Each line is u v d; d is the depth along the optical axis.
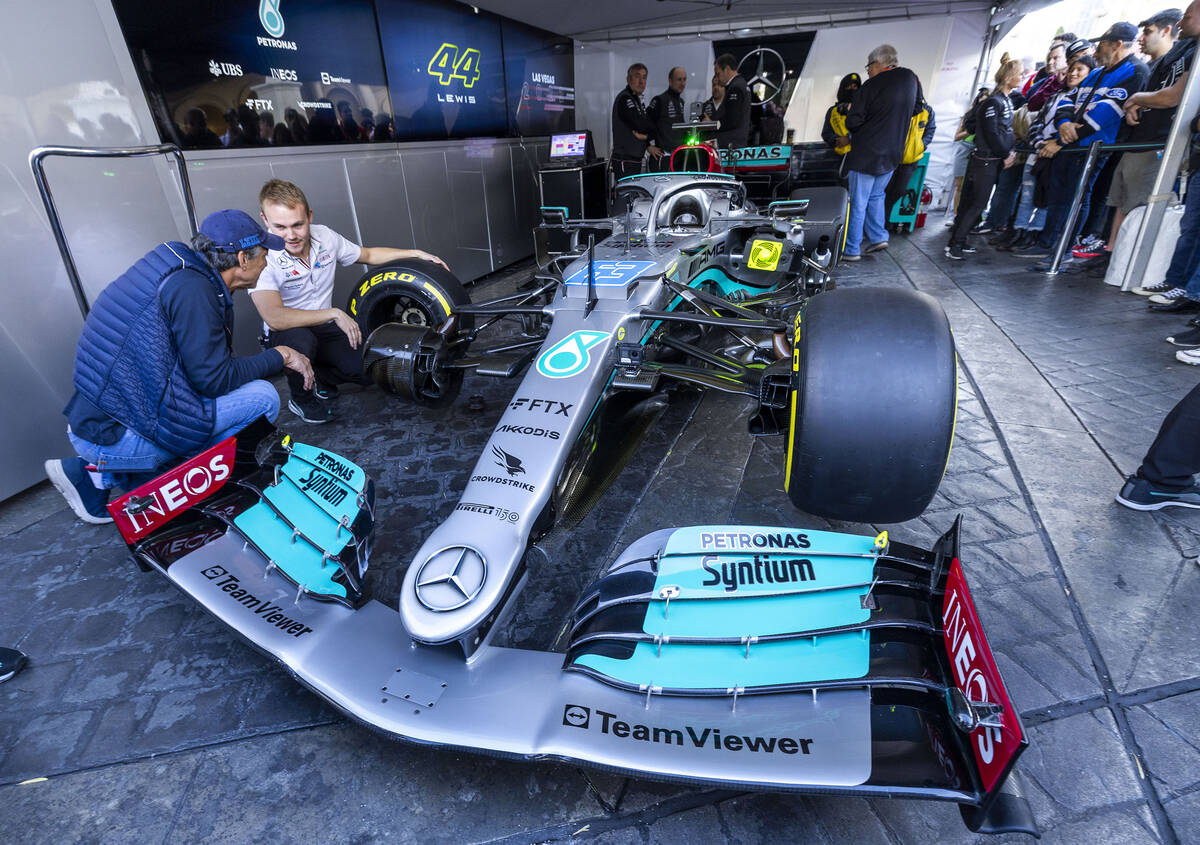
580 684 1.53
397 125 5.71
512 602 1.78
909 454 1.81
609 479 2.60
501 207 7.48
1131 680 1.83
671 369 2.54
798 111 9.95
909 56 9.53
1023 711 1.74
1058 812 1.50
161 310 2.22
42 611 2.32
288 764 1.71
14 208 3.03
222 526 2.06
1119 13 8.85
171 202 3.81
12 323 3.07
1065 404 3.46
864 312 1.88
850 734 1.31
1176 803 1.51
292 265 3.39
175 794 1.64
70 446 3.38
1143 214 5.31
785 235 4.10
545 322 3.49
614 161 8.69
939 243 8.11
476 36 6.68
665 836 1.49
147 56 3.61
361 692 1.54
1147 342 4.29
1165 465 2.44
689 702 1.44
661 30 9.46
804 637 1.52
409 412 3.81
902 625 1.50
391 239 5.76
